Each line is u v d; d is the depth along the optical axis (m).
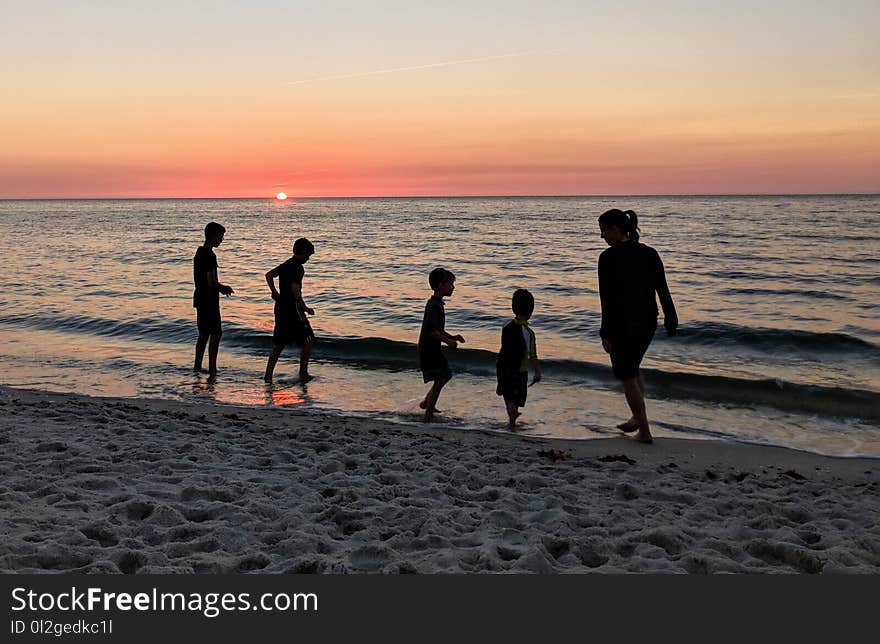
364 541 4.05
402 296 19.08
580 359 11.38
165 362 11.33
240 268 28.16
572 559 3.82
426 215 96.19
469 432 7.58
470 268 26.50
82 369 10.83
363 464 5.88
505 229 57.44
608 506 4.92
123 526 4.08
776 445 7.20
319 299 18.50
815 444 7.25
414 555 3.83
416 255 32.72
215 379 10.18
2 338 13.58
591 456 6.67
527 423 7.99
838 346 12.13
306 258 9.89
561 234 49.62
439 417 8.27
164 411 7.87
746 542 4.10
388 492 5.03
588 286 21.08
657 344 12.65
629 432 7.61
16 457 5.50
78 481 4.88
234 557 3.74
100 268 27.64
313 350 12.05
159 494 4.75
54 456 5.59
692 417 8.27
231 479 5.21
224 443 6.32
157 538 3.98
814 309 16.36
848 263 25.81
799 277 21.98
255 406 8.64
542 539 4.09
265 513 4.45
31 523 4.04
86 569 3.46
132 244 43.41
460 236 48.22
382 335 13.62
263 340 12.86
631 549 4.07
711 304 17.25
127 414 7.46
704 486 5.57
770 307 16.72
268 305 17.62
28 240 48.00
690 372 10.51
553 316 15.55
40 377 10.30
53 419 7.06
